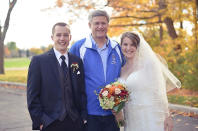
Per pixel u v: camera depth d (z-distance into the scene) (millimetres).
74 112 3191
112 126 3629
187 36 11875
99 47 3623
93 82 3525
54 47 3264
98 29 3500
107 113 3566
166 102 3643
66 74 3178
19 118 6867
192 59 9734
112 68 3613
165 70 3850
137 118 3600
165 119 3598
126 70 3758
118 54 3701
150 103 3533
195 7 10766
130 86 3600
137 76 3566
